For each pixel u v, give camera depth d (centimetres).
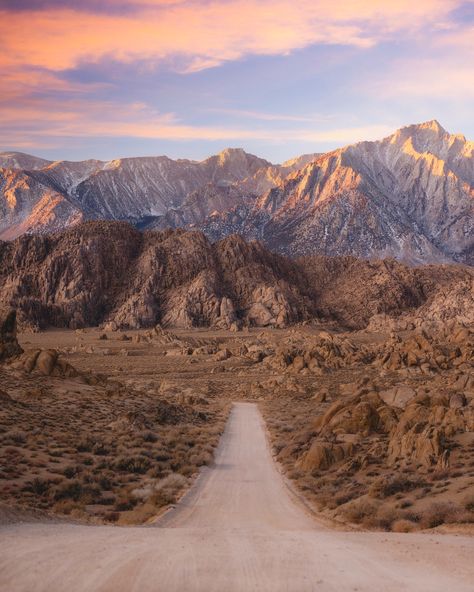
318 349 15750
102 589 1243
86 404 7269
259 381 12925
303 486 3841
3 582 1288
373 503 3034
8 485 3378
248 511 3128
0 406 6209
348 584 1297
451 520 2444
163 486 3781
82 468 4088
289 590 1249
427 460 3894
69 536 1920
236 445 5909
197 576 1364
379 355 15025
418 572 1432
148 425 6331
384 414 5650
